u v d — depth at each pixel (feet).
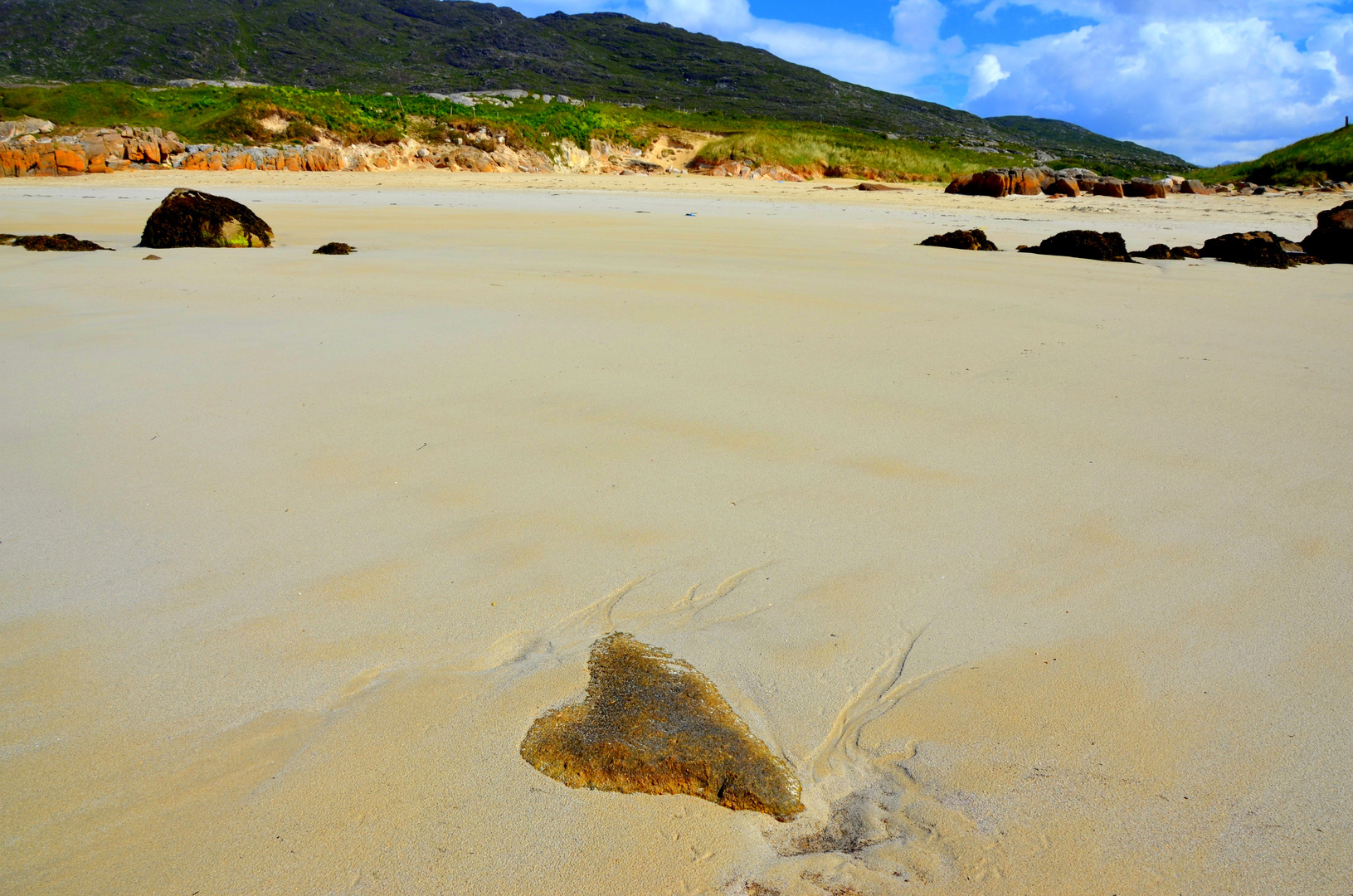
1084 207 77.41
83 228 51.72
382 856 6.52
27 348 20.53
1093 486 13.20
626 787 7.22
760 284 30.53
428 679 8.57
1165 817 7.00
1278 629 9.50
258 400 16.79
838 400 17.15
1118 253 41.37
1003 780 7.40
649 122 156.46
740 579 10.50
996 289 30.94
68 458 13.99
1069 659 9.00
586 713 8.03
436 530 11.63
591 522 11.89
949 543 11.39
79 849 6.58
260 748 7.62
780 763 7.55
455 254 37.78
